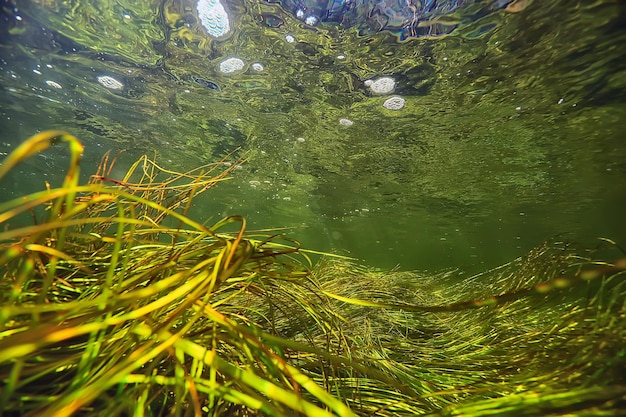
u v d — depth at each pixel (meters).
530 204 16.14
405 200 16.08
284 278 1.34
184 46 6.48
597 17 4.92
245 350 0.94
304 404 0.75
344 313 2.24
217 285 0.93
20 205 0.68
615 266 0.73
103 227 1.52
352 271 3.49
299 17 5.40
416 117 8.27
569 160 10.62
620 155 10.06
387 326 2.14
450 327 2.06
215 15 5.56
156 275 1.09
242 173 14.62
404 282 3.62
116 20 5.95
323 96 7.72
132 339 0.91
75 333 0.68
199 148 12.27
